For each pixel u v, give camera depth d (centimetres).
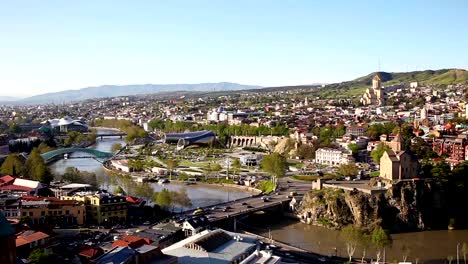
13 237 12862
